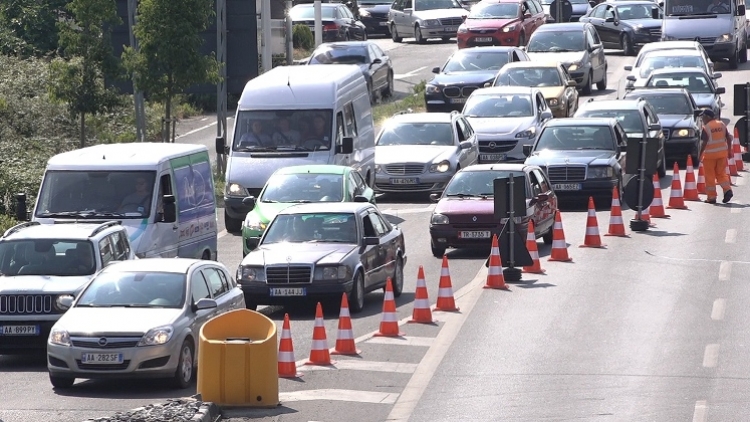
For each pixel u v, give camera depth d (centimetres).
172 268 5753
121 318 5409
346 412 4844
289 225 7194
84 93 11181
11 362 6162
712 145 9988
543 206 8438
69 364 5303
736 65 17588
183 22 11200
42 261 6300
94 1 10988
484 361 5634
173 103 14762
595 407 4806
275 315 6938
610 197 9762
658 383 5153
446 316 6594
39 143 12175
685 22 17325
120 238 6719
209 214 8100
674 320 6322
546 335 6091
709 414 4644
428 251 8606
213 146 13162
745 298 6781
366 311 6919
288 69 10206
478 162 11519
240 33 12338
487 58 14788
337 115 9644
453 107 14475
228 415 4816
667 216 9544
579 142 10225
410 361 5678
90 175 7488
